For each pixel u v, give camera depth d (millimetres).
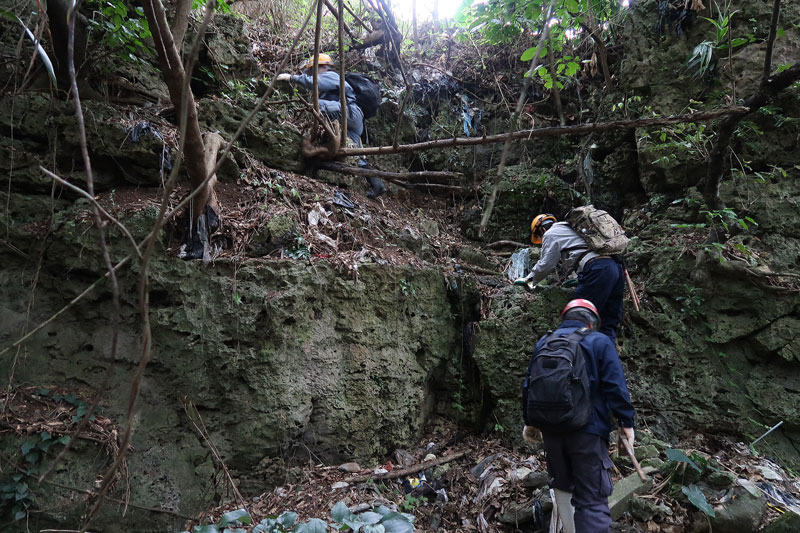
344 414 3684
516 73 6254
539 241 4746
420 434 4156
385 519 2615
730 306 4082
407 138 5883
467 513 3422
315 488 3412
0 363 3010
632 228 4902
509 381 4078
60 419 2930
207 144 3744
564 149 5820
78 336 3201
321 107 4676
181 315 3238
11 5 3424
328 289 3703
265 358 3365
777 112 4492
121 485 2889
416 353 4215
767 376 3971
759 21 4598
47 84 3500
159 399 3188
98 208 1273
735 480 3254
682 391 3961
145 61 4215
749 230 4316
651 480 3221
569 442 2645
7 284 3162
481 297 4496
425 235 5043
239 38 4953
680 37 4945
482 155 5930
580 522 2568
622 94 5281
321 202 4266
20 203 3271
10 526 2688
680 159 4672
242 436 3312
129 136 3516
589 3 4379
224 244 3516
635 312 4184
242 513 2572
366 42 6109
